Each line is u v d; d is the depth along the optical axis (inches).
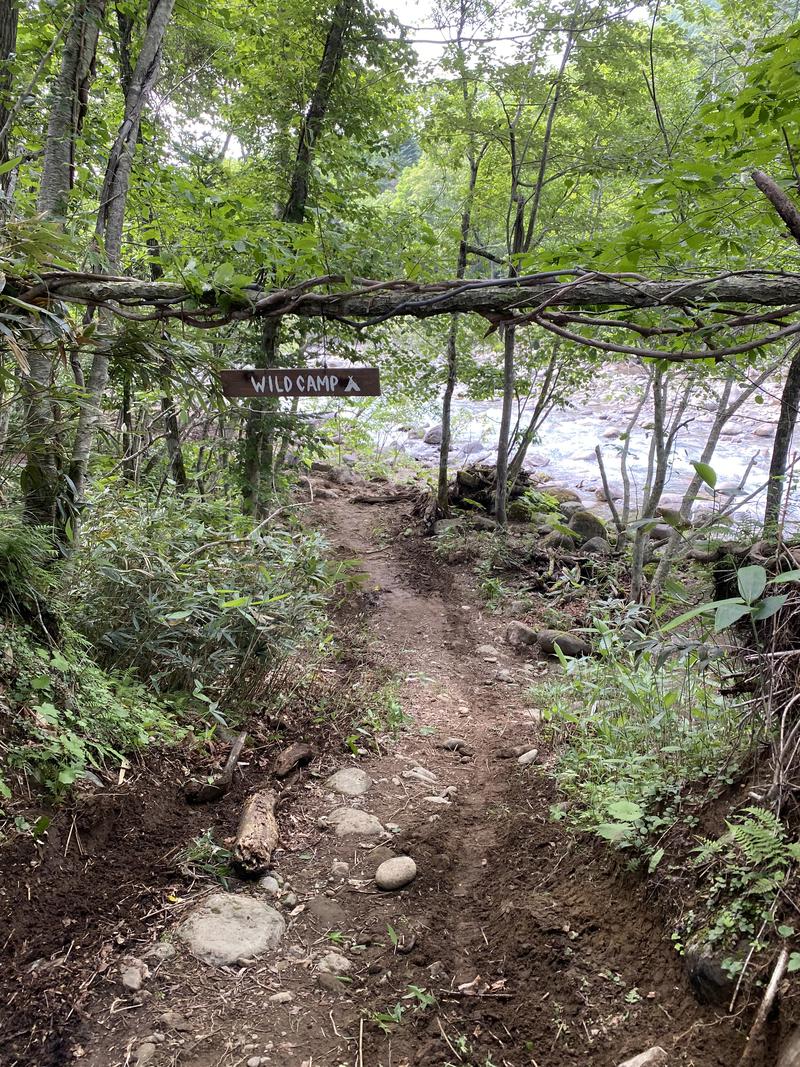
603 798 111.9
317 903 104.3
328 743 151.4
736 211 111.3
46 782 102.1
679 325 86.4
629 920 91.8
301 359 241.1
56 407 130.3
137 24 234.5
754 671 93.7
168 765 124.6
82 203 194.9
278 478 298.5
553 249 103.4
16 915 87.7
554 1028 82.0
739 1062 68.6
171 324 103.0
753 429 539.2
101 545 146.2
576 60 291.9
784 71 98.6
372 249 136.8
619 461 512.1
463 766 152.0
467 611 267.1
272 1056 78.9
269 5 251.0
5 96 138.9
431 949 96.6
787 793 82.4
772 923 74.9
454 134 315.3
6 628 112.0
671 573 223.8
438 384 425.1
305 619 164.2
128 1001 83.7
